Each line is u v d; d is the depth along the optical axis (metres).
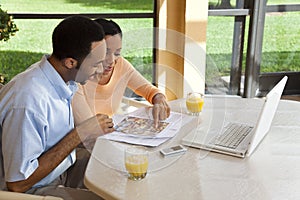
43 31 3.42
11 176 1.45
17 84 1.52
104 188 1.32
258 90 3.87
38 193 1.59
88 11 3.41
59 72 1.60
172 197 1.27
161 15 3.37
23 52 3.45
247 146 1.59
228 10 3.56
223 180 1.37
